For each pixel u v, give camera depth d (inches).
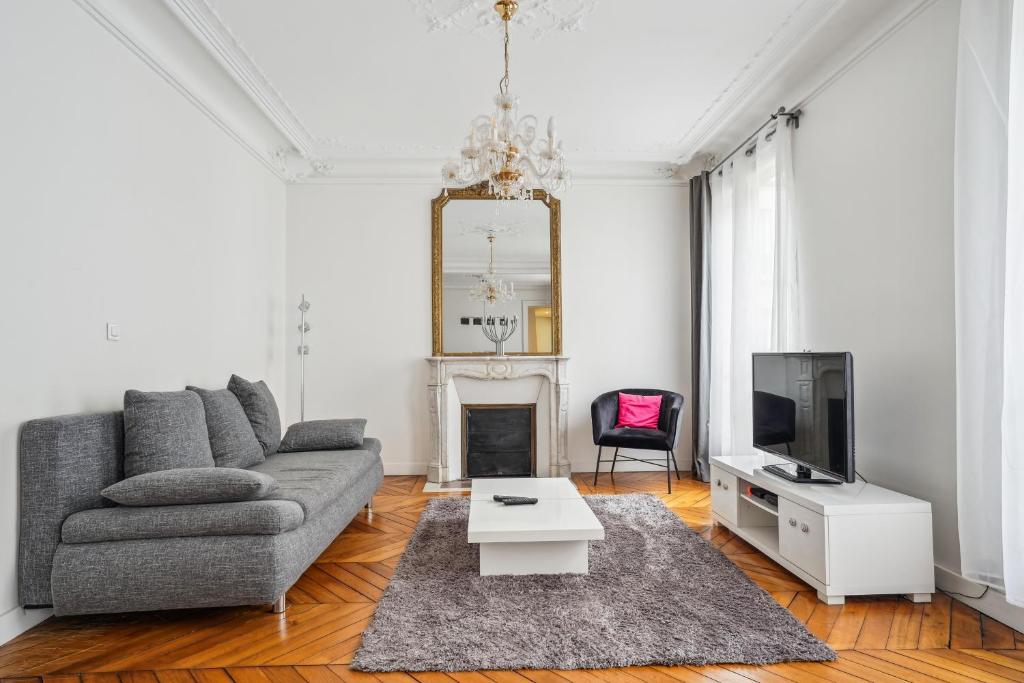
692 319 198.4
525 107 157.8
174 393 107.5
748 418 158.1
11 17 84.1
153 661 75.4
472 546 119.2
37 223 88.5
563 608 88.2
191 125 135.9
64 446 85.2
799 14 114.3
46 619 87.6
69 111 95.6
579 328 202.4
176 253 128.8
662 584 97.4
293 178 197.0
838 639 80.4
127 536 83.7
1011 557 77.9
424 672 72.0
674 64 134.3
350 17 115.0
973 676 71.0
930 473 100.7
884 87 112.9
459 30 120.1
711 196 193.3
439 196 199.8
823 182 132.8
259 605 93.0
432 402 192.2
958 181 87.2
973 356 85.7
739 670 72.1
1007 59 83.2
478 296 200.2
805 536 96.4
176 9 108.3
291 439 147.7
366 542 125.4
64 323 94.0
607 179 203.6
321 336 198.4
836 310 127.8
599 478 192.2
